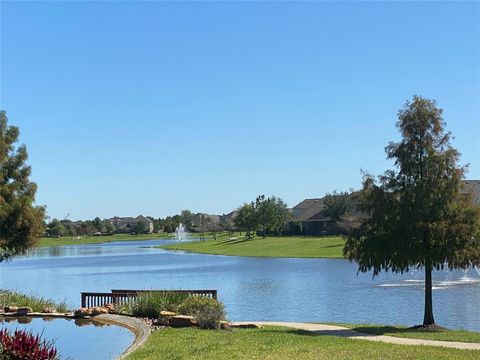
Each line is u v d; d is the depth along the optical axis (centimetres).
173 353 1389
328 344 1577
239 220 13062
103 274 6000
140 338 1669
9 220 3506
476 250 2175
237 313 2953
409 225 2216
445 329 2134
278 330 1958
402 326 2233
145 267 6881
